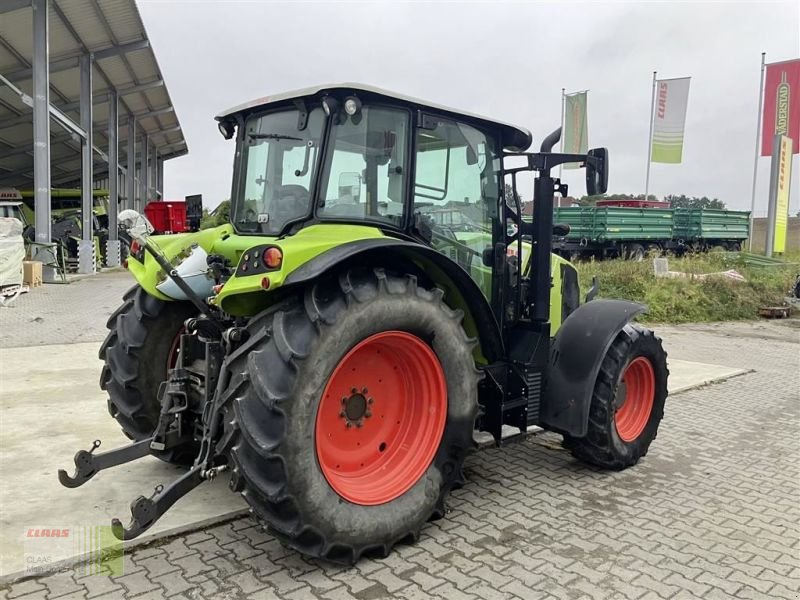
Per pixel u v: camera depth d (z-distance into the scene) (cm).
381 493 301
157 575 277
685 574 290
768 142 2091
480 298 340
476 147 378
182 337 332
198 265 352
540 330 392
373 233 304
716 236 2378
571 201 2614
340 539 278
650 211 2162
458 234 371
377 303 283
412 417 326
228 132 389
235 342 292
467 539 319
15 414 498
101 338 852
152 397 374
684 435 514
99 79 2038
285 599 261
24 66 1673
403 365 321
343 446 306
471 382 328
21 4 1399
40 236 1527
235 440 265
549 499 374
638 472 425
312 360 265
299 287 283
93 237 2031
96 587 265
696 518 352
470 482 399
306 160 319
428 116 339
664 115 2248
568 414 387
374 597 264
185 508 338
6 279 1280
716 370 784
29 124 2050
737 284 1432
